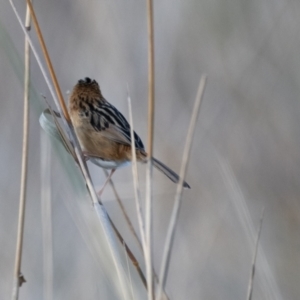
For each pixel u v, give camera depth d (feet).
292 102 42.50
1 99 40.27
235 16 42.80
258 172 40.88
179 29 43.14
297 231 38.55
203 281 34.88
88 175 21.53
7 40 22.56
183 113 41.50
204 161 39.27
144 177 37.47
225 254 36.01
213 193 37.63
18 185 38.14
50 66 22.38
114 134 26.84
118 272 20.22
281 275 36.58
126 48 41.34
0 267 34.53
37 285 33.94
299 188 40.32
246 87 42.37
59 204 34.30
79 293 31.83
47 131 22.65
